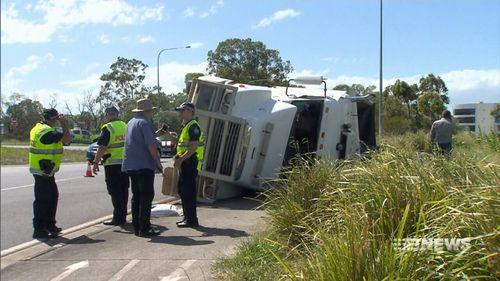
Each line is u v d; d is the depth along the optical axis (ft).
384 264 11.50
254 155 34.22
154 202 36.65
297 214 19.80
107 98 228.84
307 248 15.37
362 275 11.52
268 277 16.40
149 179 25.30
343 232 13.44
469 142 44.86
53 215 27.12
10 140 221.66
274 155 34.99
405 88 178.81
